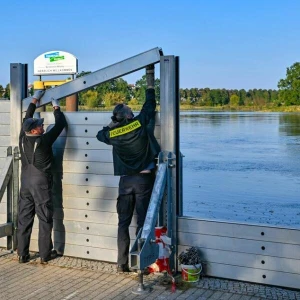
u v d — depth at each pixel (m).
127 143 4.91
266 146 15.98
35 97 5.64
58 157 5.70
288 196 9.59
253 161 13.61
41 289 4.70
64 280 4.96
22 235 5.52
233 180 11.40
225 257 4.86
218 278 4.90
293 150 15.07
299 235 4.52
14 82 5.86
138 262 4.41
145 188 5.06
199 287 4.69
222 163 13.50
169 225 5.05
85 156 5.57
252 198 9.55
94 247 5.59
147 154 5.02
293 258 4.55
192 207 9.18
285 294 4.47
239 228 4.78
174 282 4.67
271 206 9.08
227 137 17.34
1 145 6.06
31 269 5.32
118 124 4.92
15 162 5.89
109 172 5.46
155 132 5.14
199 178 11.81
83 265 5.44
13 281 4.94
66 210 5.71
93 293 4.59
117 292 4.61
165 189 5.06
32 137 5.37
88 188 5.58
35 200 5.46
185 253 4.93
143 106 5.09
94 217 5.57
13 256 5.78
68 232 5.73
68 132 5.64
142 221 5.08
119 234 5.14
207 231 4.93
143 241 4.49
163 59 5.04
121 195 5.12
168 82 5.03
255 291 4.56
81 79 5.46
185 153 15.39
